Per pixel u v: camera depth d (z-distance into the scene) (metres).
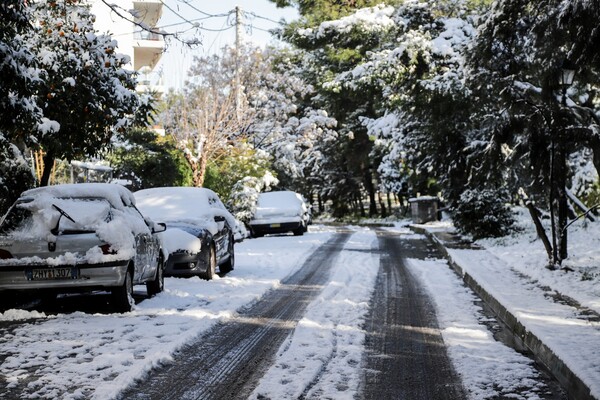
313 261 20.84
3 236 11.30
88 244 11.30
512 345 9.31
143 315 11.29
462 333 9.95
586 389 6.47
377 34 42.84
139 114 16.02
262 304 12.73
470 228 25.91
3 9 11.51
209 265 15.87
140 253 12.41
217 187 33.84
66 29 14.36
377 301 13.05
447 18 34.00
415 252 23.97
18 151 14.99
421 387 7.16
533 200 17.08
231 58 38.59
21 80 11.93
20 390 6.96
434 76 30.38
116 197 12.19
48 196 11.72
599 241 19.34
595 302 11.03
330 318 11.10
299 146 46.56
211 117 33.22
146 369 7.74
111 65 15.16
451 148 32.25
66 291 11.41
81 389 6.91
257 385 7.23
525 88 19.05
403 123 34.75
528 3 17.98
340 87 43.28
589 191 24.77
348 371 7.74
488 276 14.92
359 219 58.44
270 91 41.59
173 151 32.91
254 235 33.59
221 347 9.05
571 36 13.30
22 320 10.93
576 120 16.75
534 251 19.23
